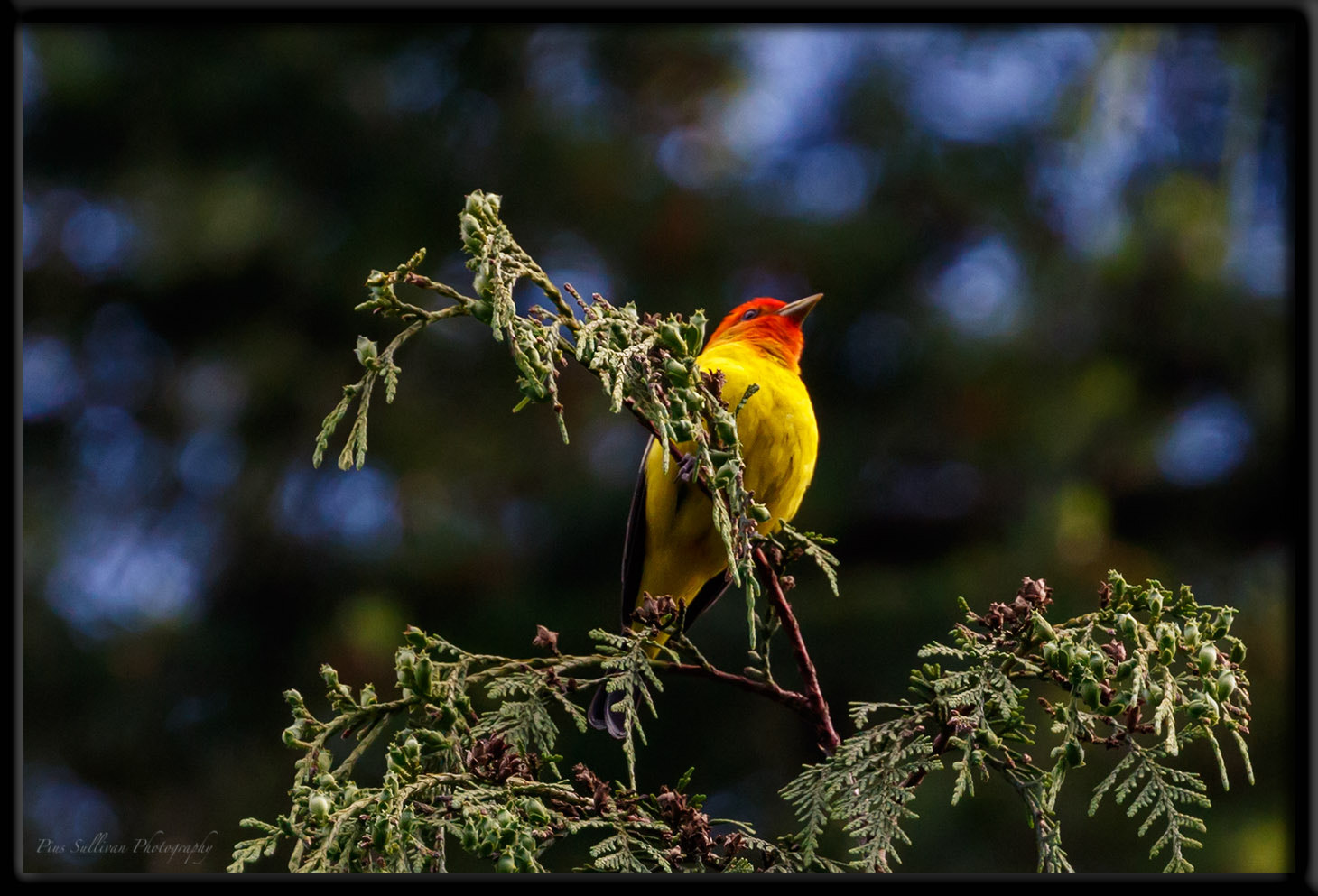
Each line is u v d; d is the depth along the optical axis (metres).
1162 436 13.49
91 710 12.95
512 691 3.90
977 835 11.16
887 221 14.46
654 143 15.20
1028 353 13.98
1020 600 3.85
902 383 14.12
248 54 14.34
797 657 4.42
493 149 14.77
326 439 3.53
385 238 14.38
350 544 13.70
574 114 14.86
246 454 14.02
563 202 14.74
